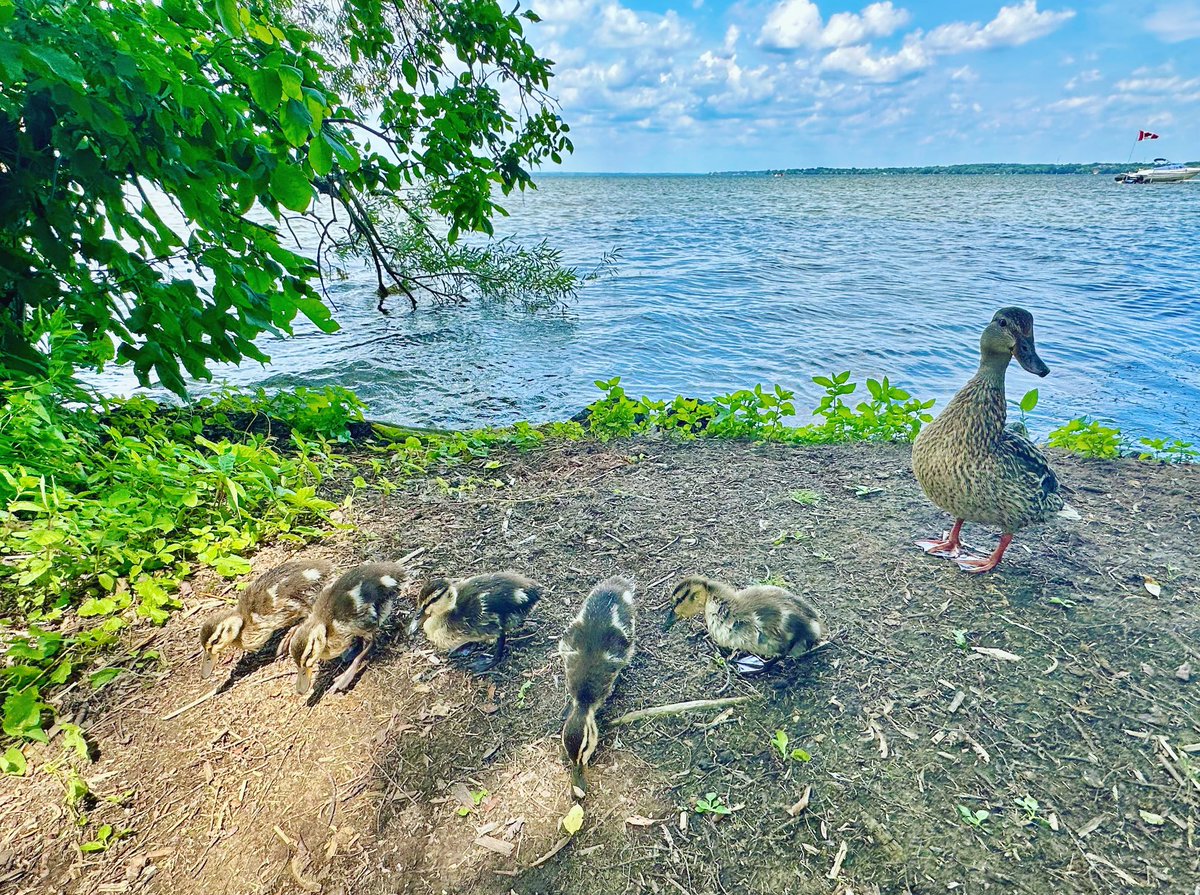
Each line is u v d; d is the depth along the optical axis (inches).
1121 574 40.4
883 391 69.5
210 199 45.5
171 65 38.9
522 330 141.2
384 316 148.9
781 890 25.2
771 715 31.8
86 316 48.4
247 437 61.2
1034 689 32.4
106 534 37.7
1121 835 26.4
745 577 41.1
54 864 26.4
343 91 85.7
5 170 44.9
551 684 34.0
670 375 116.6
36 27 36.4
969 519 39.9
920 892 24.9
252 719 32.0
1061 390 110.0
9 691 31.5
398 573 38.3
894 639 35.7
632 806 28.1
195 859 26.8
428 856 26.8
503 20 75.6
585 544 45.3
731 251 287.4
